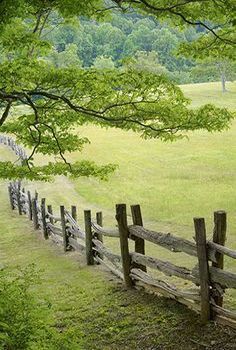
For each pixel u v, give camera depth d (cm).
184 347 582
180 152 3006
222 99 5428
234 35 758
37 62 629
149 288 764
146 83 664
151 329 643
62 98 701
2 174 915
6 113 745
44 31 916
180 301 690
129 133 4044
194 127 747
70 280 921
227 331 591
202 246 600
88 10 647
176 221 1491
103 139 3803
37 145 869
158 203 1786
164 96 719
